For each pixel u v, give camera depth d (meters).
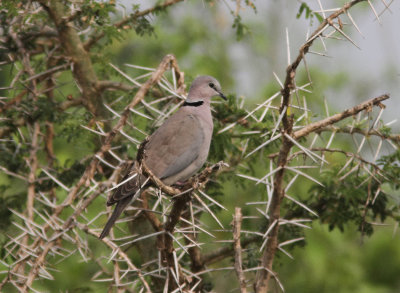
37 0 10.23
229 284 13.56
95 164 8.85
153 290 10.30
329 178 10.09
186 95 10.69
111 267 12.55
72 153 14.27
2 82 14.27
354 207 10.30
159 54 16.02
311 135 13.10
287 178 11.22
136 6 10.95
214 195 10.89
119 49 15.22
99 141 11.12
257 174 13.46
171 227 7.62
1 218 10.84
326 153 13.32
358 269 13.88
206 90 10.56
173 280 8.38
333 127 9.50
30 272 8.00
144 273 8.22
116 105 11.43
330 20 6.93
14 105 10.54
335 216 10.42
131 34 15.41
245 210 13.12
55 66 11.38
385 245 14.18
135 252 12.99
